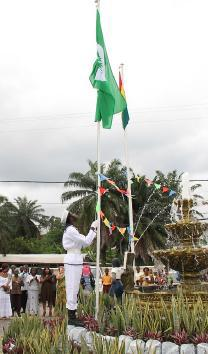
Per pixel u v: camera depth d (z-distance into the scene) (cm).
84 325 739
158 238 4462
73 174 4691
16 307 1636
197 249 787
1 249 6066
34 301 1662
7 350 655
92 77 925
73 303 770
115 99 973
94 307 820
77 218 818
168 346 618
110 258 4406
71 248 787
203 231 846
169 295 775
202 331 628
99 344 563
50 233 6988
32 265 4725
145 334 648
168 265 860
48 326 754
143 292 834
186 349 607
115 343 561
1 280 1532
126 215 4453
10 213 6412
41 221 7450
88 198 4556
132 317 692
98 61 909
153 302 780
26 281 1684
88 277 1681
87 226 4509
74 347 585
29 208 7419
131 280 1024
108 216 4341
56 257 4581
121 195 4488
